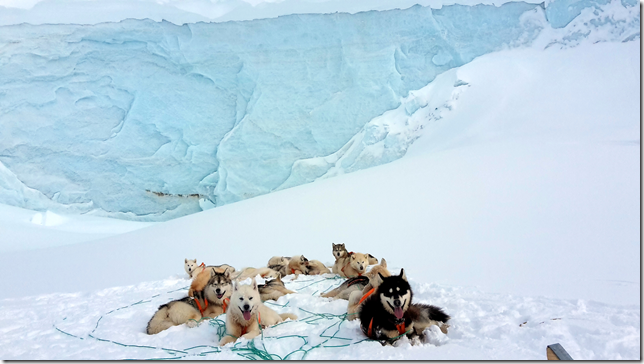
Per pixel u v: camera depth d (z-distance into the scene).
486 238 9.28
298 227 13.80
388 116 30.09
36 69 28.78
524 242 8.50
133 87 30.30
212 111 31.23
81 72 29.50
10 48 28.41
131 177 30.58
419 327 4.32
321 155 30.78
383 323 4.21
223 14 32.78
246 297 4.55
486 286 6.07
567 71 27.14
